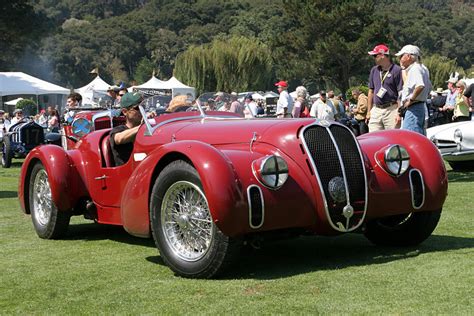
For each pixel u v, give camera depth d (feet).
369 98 32.96
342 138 17.44
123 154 20.90
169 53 442.09
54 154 21.91
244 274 16.46
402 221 19.74
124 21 451.94
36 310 14.14
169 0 487.20
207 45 254.06
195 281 15.96
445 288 14.47
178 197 16.57
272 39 249.34
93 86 130.93
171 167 16.46
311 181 16.66
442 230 22.33
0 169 57.98
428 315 12.70
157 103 40.60
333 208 16.84
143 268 17.53
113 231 23.73
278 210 16.03
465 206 27.48
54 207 21.97
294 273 16.42
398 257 17.98
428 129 42.86
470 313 12.75
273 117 19.79
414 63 28.86
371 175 17.72
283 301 13.97
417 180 18.44
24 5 184.34
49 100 157.89
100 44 422.82
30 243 21.86
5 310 14.23
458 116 52.24
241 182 15.70
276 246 20.12
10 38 193.06
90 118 41.68
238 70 242.58
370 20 235.20
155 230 16.84
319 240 21.03
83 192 21.79
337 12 232.73
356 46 223.92
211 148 16.01
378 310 13.10
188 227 16.34
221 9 479.82
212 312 13.43
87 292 15.34
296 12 247.91
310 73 240.53
